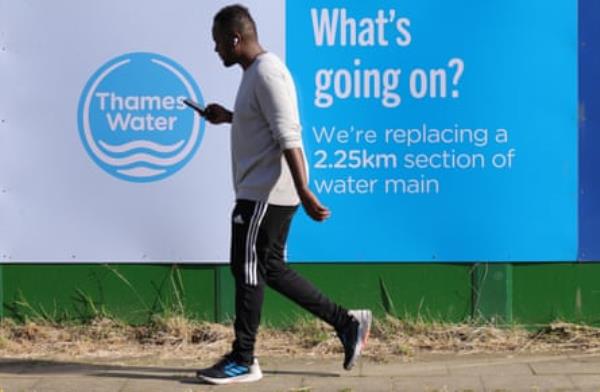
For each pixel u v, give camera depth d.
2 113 7.24
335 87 7.19
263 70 5.93
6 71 7.22
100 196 7.29
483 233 7.24
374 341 7.21
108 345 7.23
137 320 7.41
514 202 7.22
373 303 7.32
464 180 7.22
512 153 7.20
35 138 7.26
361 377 6.41
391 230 7.25
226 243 7.29
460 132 7.20
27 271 7.39
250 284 6.11
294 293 6.25
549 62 7.15
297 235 7.25
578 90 7.16
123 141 7.27
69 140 7.26
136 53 7.22
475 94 7.18
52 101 7.24
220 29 6.10
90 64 7.23
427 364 6.71
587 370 6.49
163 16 7.20
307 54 7.18
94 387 6.23
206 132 7.24
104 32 7.21
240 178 6.12
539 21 7.13
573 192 7.21
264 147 6.04
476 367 6.61
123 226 7.30
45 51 7.22
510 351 7.03
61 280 7.39
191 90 7.23
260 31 7.18
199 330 7.32
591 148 7.19
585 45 7.14
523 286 7.32
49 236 7.30
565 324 7.30
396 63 7.18
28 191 7.28
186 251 7.30
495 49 7.16
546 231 7.23
